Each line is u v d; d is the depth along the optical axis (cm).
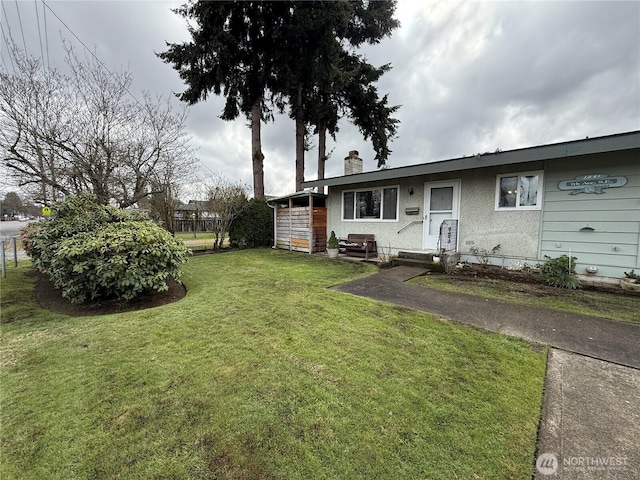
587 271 521
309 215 959
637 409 186
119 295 424
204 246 1218
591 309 375
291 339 288
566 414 182
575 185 530
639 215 474
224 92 1145
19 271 648
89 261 386
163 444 159
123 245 405
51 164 748
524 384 213
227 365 240
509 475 140
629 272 482
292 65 1078
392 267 684
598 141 446
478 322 332
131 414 182
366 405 190
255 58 1086
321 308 383
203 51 993
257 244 1188
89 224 506
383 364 241
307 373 227
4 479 138
